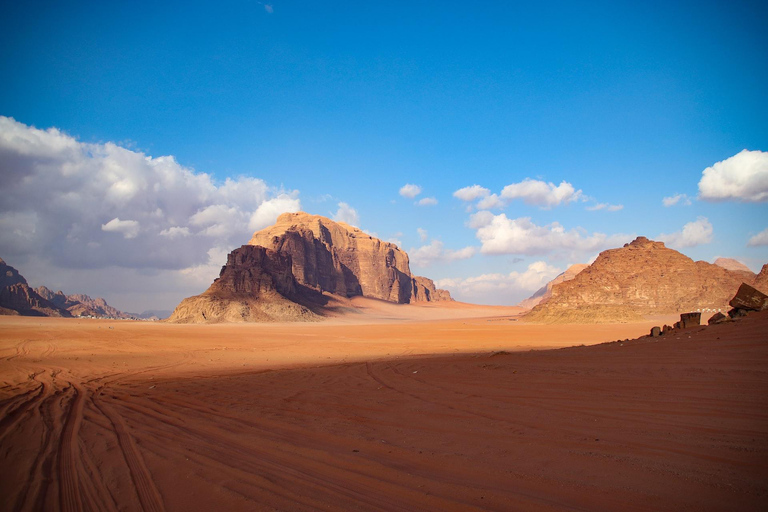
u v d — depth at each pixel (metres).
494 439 10.58
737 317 26.81
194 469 9.52
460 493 7.62
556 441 10.08
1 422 15.05
